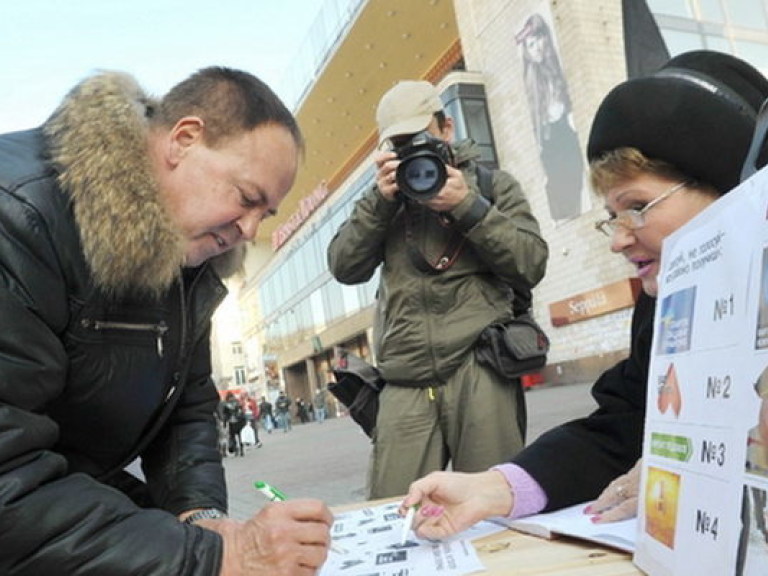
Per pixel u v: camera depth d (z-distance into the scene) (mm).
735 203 630
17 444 877
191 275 1327
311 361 35594
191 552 875
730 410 602
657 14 14984
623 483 1059
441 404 1986
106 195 1005
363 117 28969
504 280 1979
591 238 15391
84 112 1055
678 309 742
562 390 14602
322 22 26109
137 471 1909
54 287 1011
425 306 1979
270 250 47188
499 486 1131
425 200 1825
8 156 1049
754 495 553
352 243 2102
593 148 1062
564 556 902
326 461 9062
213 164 1082
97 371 1149
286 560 884
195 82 1120
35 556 842
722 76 1020
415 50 24094
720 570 592
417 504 1122
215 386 1653
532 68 16688
